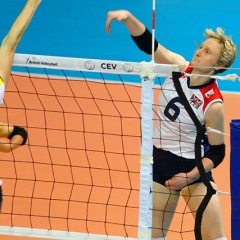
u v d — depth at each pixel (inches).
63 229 622.8
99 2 1486.2
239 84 1077.8
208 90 466.0
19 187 709.9
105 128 885.2
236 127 422.6
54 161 781.3
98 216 653.9
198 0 1501.0
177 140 485.1
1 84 433.7
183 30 1331.2
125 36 1304.1
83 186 720.3
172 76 434.6
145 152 436.8
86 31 1326.3
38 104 962.7
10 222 630.5
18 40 454.9
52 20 1374.3
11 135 461.1
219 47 462.0
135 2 1488.7
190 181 471.8
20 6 1424.7
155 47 496.4
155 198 491.8
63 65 447.5
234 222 434.6
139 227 445.7
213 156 471.8
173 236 616.4
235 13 1430.9
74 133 866.1
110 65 437.1
